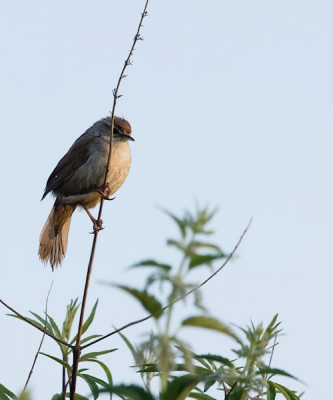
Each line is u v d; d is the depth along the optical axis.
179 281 3.63
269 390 6.70
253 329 5.09
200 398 6.27
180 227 3.76
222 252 3.74
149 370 5.61
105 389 4.38
